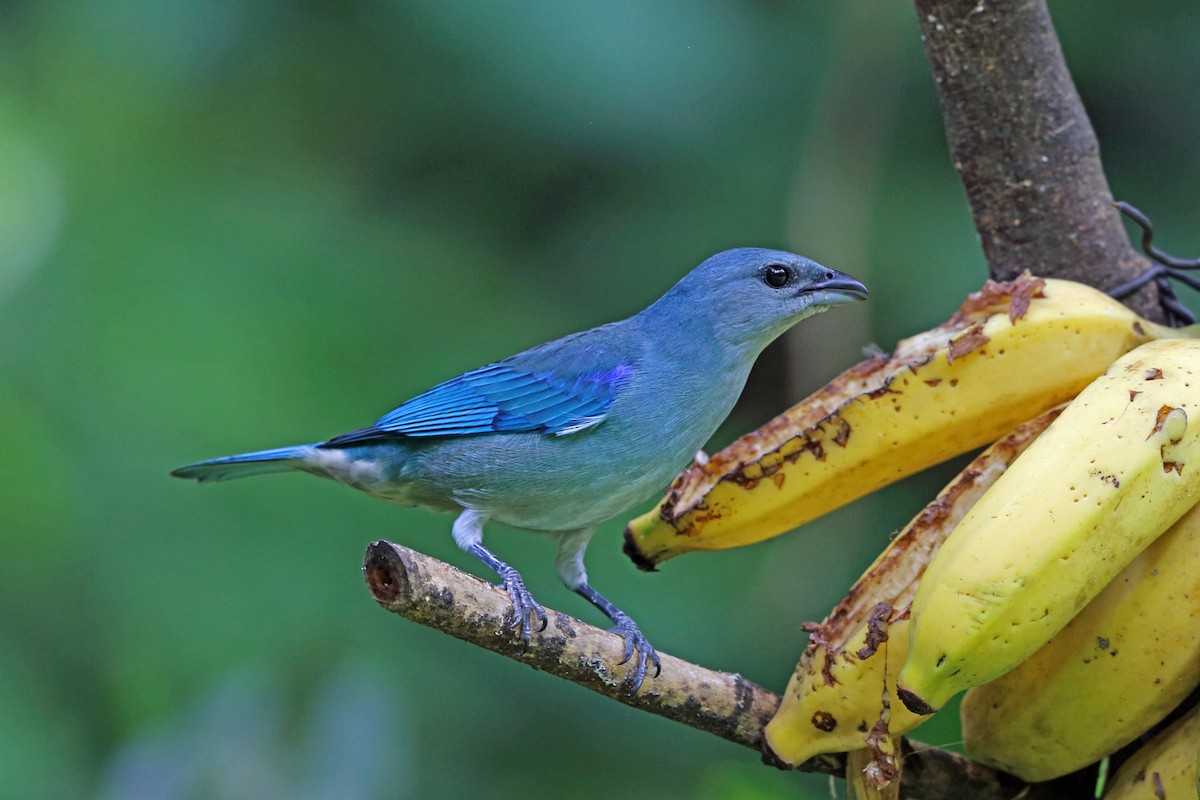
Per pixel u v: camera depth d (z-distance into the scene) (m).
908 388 6.47
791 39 12.41
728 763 9.99
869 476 6.74
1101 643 5.85
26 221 12.38
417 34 12.52
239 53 12.95
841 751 6.27
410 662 10.62
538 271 12.41
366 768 9.02
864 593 6.19
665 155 12.25
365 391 11.72
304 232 12.47
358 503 11.42
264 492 11.36
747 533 7.02
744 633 10.78
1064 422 5.64
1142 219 7.38
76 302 11.95
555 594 11.05
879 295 11.75
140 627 10.55
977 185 7.66
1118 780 6.34
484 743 10.53
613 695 6.55
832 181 11.63
